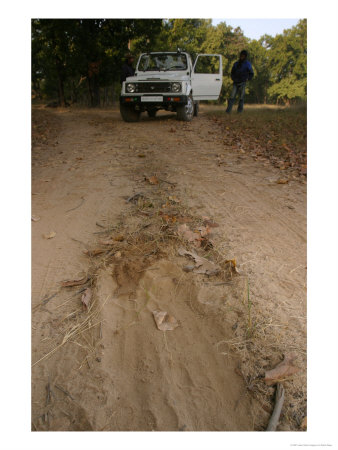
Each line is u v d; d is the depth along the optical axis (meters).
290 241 3.11
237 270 2.60
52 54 16.62
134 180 4.60
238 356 2.01
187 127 9.13
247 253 2.89
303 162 5.72
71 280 2.59
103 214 3.56
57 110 15.30
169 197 3.91
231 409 1.80
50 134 8.60
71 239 3.12
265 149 6.75
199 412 1.80
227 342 2.09
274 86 48.75
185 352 2.08
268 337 2.10
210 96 11.49
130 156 5.97
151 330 2.21
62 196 4.11
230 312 2.26
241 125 9.40
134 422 1.76
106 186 4.39
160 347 2.11
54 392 1.88
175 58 10.41
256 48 51.50
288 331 2.14
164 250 2.87
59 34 15.17
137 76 9.94
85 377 1.96
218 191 4.27
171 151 6.41
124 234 3.13
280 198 4.09
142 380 1.95
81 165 5.46
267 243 3.06
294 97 46.25
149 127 9.16
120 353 2.09
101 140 7.50
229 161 5.77
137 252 2.87
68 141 7.62
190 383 1.92
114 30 16.42
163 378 1.95
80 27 15.32
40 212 3.66
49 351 2.09
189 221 3.36
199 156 6.07
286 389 1.86
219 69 11.59
